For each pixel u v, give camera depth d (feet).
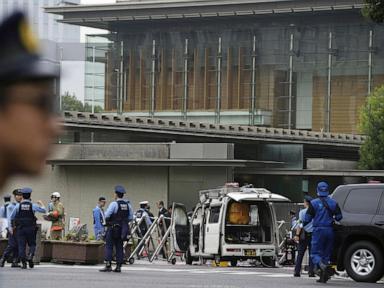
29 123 9.70
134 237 147.02
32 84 9.71
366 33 488.85
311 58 499.92
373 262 99.25
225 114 515.91
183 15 526.57
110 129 255.29
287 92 504.02
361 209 100.68
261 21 511.81
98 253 125.70
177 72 535.60
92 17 560.61
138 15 545.44
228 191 137.39
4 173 9.71
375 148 369.50
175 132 279.28
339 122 493.77
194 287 87.81
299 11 494.59
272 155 291.79
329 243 97.71
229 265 142.82
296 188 271.08
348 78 492.54
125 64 551.59
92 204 208.33
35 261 122.62
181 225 139.95
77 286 86.89
